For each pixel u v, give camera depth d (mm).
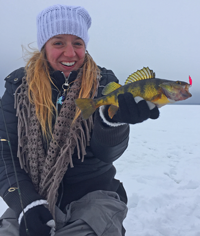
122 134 1409
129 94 1183
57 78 1616
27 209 1260
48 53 1631
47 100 1585
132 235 2580
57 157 1495
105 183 1648
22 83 1591
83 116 1313
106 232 1336
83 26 1623
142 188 3748
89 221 1338
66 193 1579
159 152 5938
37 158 1527
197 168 4680
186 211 3055
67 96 1564
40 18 1625
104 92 1439
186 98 1259
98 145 1435
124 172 4488
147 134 8664
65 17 1545
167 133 8930
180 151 6023
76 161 1575
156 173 4426
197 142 7223
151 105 1247
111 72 1790
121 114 1196
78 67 1668
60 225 1387
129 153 5766
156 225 2754
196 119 14375
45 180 1467
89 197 1521
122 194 1910
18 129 1511
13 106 1600
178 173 4430
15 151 1565
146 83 1282
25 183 1411
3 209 2977
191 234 2572
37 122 1534
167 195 3496
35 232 1221
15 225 1404
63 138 1520
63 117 1511
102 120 1377
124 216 1549
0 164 1479
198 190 3627
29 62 1704
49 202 1401
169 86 1245
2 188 1402
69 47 1561
